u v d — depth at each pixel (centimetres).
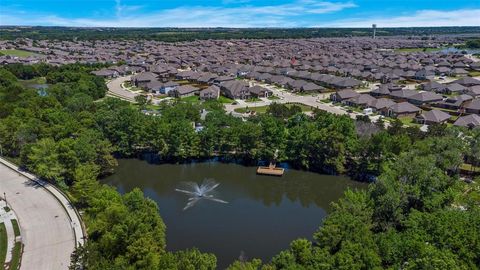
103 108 11488
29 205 6900
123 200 6125
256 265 4716
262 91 16638
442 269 4053
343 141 8956
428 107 14312
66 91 14638
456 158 7681
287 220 7206
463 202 6319
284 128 9675
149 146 10050
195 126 11500
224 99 16238
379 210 5972
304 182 8906
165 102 14350
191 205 7738
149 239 5053
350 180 8856
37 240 5812
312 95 17062
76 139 8525
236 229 6800
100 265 4481
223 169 9519
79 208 6838
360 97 14875
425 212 5559
